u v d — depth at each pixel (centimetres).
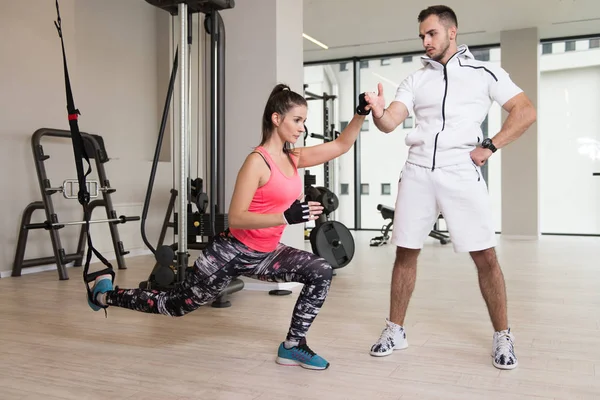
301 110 209
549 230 840
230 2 341
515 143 785
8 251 476
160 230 641
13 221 481
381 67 934
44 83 506
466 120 226
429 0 643
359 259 564
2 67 471
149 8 636
